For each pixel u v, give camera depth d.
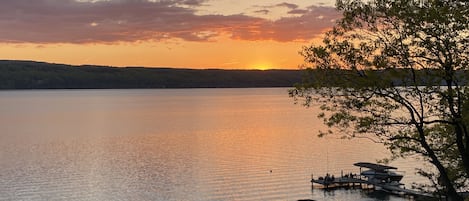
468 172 18.81
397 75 17.25
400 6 16.73
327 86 18.08
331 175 84.94
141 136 142.88
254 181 80.56
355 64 17.58
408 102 18.06
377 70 17.39
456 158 21.91
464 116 17.50
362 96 18.08
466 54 16.92
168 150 114.00
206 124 181.25
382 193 74.38
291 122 186.75
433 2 16.80
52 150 113.81
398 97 17.80
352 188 77.44
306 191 74.69
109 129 164.00
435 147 22.05
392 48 17.28
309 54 18.19
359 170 89.25
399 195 72.81
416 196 69.44
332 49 17.67
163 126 174.12
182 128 166.62
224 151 111.88
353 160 98.50
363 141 121.88
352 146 115.38
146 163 96.88
